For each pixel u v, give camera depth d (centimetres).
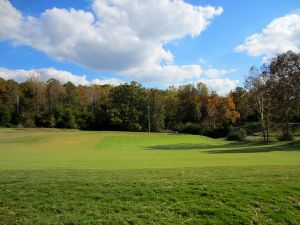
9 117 10731
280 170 1488
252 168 1605
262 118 6831
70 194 1016
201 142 7256
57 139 6869
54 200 972
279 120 7288
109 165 2144
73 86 11969
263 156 3069
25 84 11538
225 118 10044
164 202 967
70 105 11425
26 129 9844
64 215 879
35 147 5400
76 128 11169
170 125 12194
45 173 1434
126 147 5744
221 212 914
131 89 11406
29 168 1869
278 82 5722
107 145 6131
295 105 5691
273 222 889
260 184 1131
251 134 9019
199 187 1079
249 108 7519
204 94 11850
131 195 1006
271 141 6494
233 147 5375
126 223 845
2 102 11031
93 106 11638
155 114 11469
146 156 3269
